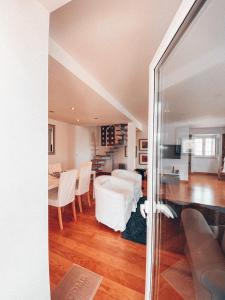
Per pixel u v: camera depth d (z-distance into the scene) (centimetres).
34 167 86
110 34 155
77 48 177
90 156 778
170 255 157
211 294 88
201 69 187
